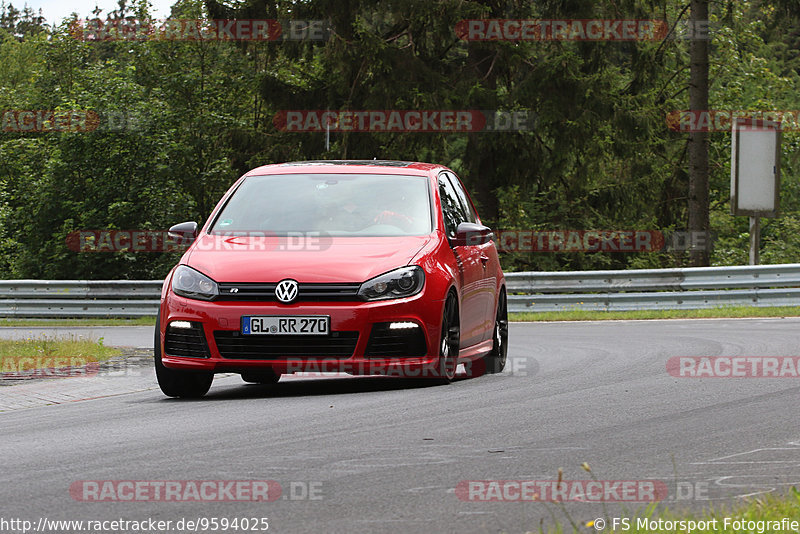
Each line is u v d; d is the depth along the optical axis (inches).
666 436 901.8
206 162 5526.6
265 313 1162.6
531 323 2940.5
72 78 6151.6
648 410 1051.3
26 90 6422.2
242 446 882.1
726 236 6141.7
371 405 1110.4
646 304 3149.6
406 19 4520.2
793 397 1131.3
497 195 4830.2
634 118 4542.3
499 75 4736.7
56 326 3432.6
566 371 1454.2
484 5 4480.8
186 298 1195.3
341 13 4670.3
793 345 1737.2
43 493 722.2
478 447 855.1
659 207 5007.4
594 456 815.1
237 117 5649.6
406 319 1176.8
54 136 5364.2
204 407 1154.0
